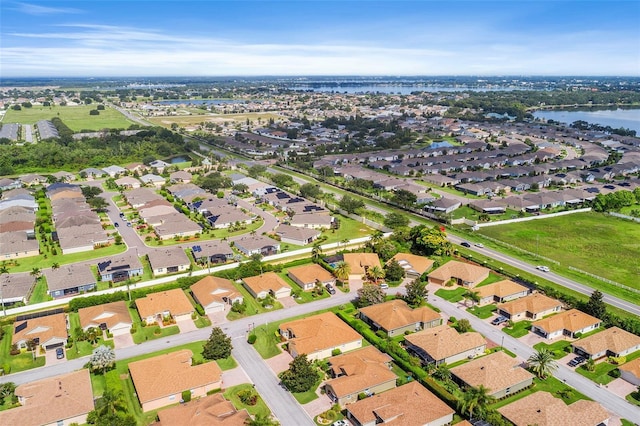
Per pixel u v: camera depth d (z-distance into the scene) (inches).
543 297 4552.2
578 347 3801.7
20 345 3870.6
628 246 6230.3
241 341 4008.4
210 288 4640.8
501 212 7716.5
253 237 6127.0
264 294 4763.8
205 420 2869.1
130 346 3917.3
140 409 3166.8
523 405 3107.8
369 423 2984.7
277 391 3368.6
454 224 7057.1
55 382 3275.1
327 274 5083.7
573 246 6225.4
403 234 6067.9
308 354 3710.6
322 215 7047.2
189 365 3472.0
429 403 3102.9
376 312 4303.6
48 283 4761.3
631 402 3262.8
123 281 5064.0
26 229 6437.0
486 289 4793.3
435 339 3791.8
